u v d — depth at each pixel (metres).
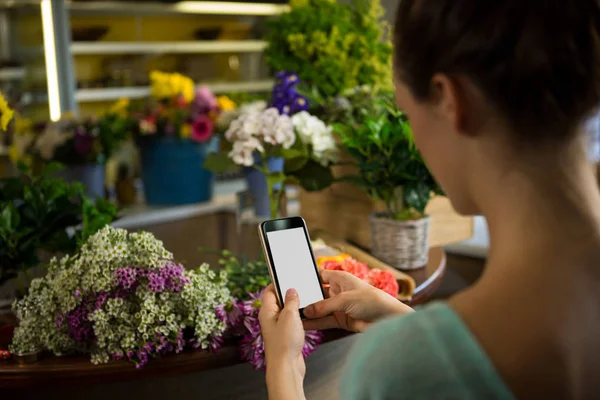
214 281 1.34
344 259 1.47
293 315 0.81
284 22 2.51
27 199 1.56
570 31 0.47
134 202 3.12
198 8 5.30
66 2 4.54
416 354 0.47
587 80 0.47
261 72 5.91
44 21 4.30
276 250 1.05
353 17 2.54
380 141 1.71
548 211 0.48
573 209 0.48
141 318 1.20
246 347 1.25
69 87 4.44
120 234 1.27
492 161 0.49
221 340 1.27
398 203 1.80
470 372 0.46
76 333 1.22
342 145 2.01
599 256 0.48
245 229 2.14
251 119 1.80
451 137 0.52
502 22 0.47
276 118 1.79
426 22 0.50
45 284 1.29
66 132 2.78
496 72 0.47
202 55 5.69
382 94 2.19
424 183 1.72
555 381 0.45
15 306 1.28
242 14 5.87
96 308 1.21
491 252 0.51
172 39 5.69
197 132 2.93
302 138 1.83
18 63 4.26
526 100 0.47
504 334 0.46
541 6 0.47
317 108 2.15
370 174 1.79
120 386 1.27
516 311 0.46
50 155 2.74
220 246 2.69
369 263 1.70
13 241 1.50
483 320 0.47
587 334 0.46
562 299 0.46
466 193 0.53
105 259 1.22
